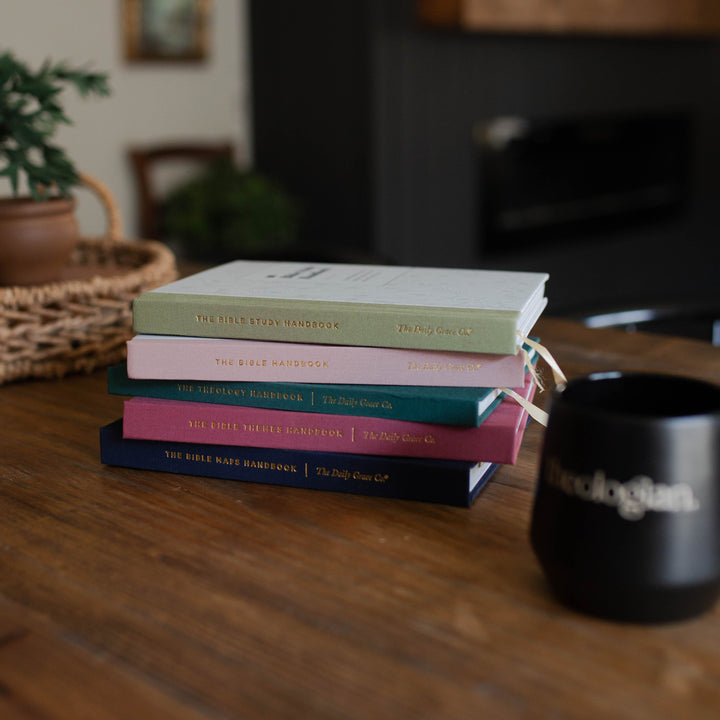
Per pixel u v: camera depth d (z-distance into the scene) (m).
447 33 3.29
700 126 4.55
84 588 0.49
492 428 0.57
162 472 0.65
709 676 0.40
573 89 3.81
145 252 1.11
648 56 4.13
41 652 0.42
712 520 0.41
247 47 3.53
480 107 3.47
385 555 0.52
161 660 0.42
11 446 0.71
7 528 0.56
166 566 0.51
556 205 3.86
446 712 0.38
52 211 0.94
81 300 0.90
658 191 4.36
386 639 0.43
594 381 0.48
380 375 0.60
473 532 0.55
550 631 0.44
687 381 0.47
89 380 0.90
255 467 0.62
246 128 3.60
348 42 3.16
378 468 0.59
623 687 0.39
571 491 0.42
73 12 2.94
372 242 3.27
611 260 4.19
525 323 0.62
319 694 0.39
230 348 0.61
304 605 0.47
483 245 3.62
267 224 3.11
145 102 3.22
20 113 0.92
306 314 0.60
